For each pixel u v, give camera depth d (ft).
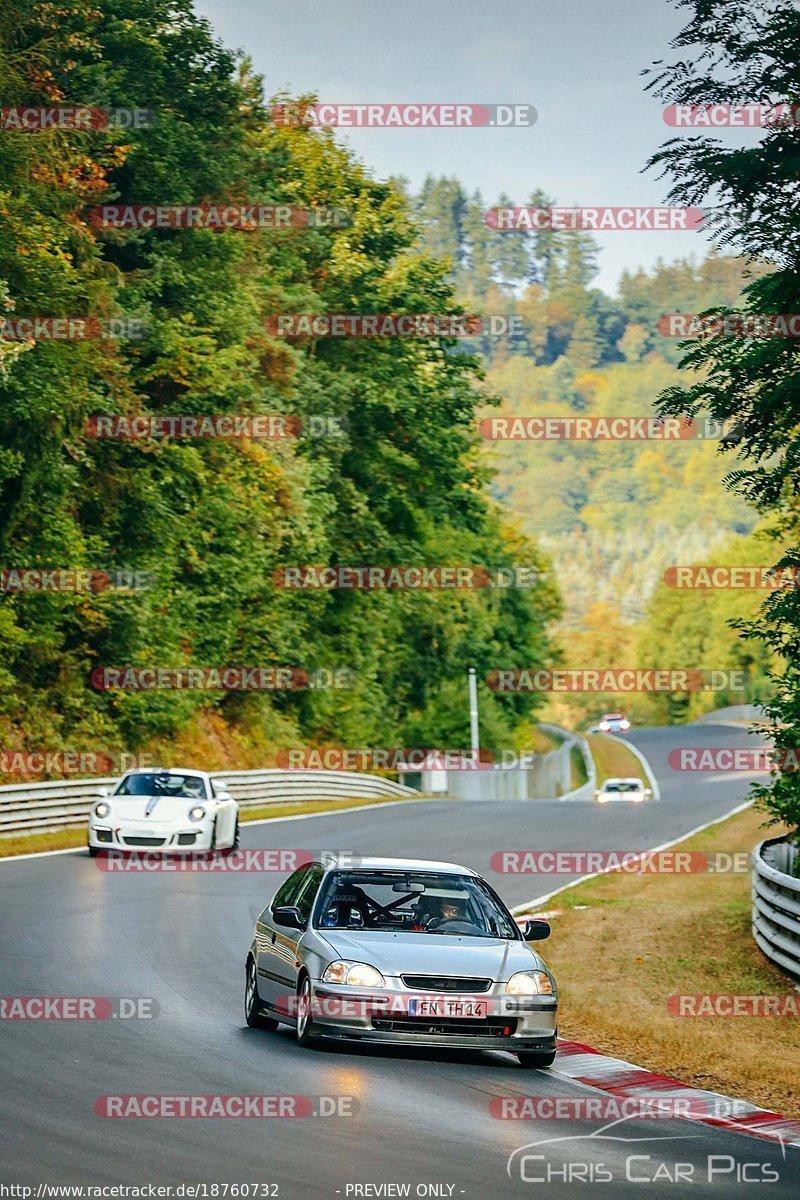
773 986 104.06
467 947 72.43
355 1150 51.03
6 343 188.03
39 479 225.35
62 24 252.21
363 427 382.42
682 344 106.11
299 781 283.59
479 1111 59.41
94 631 245.86
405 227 391.86
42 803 187.83
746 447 107.34
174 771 175.01
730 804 311.47
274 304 337.72
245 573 290.35
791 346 102.17
